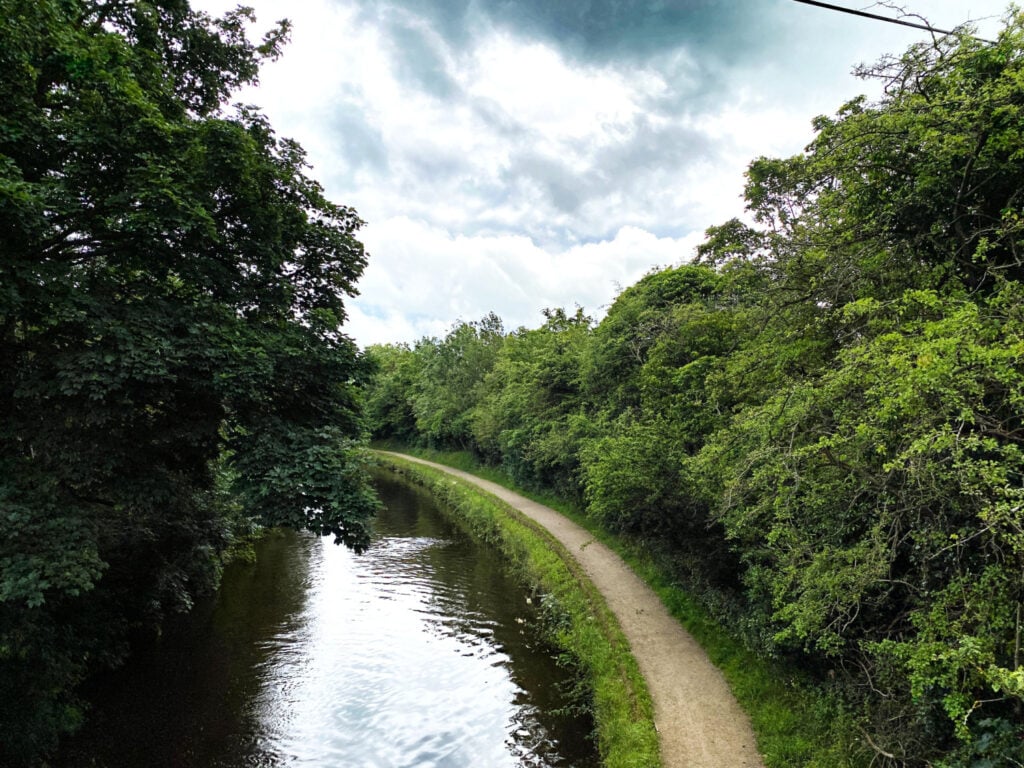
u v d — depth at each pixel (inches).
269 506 384.8
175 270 384.8
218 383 346.3
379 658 521.3
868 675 289.0
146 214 321.7
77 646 417.7
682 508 525.0
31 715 346.6
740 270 506.9
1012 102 247.0
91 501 402.0
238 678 476.4
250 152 386.3
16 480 312.8
